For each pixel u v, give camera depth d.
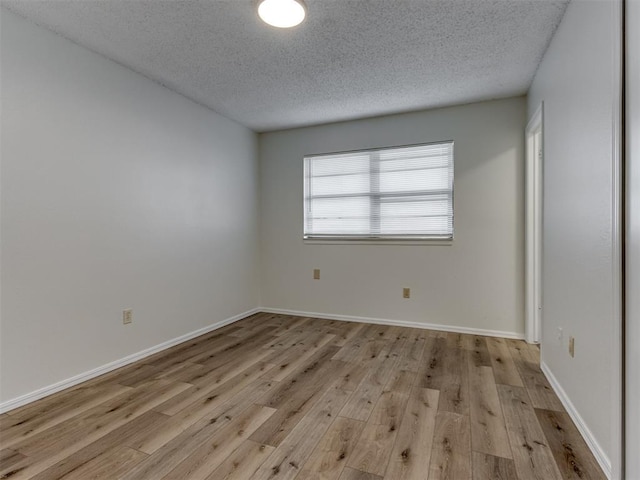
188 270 3.32
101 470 1.49
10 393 2.00
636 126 1.27
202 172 3.50
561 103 2.10
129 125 2.73
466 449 1.63
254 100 3.37
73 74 2.33
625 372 1.34
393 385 2.32
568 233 1.97
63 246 2.27
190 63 2.64
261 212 4.43
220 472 1.48
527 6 1.98
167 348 3.06
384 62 2.63
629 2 1.31
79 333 2.37
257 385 2.33
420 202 3.72
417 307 3.71
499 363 2.70
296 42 2.36
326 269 4.12
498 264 3.39
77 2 1.92
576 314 1.84
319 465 1.53
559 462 1.54
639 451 1.25
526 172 3.18
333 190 4.11
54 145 2.22
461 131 3.50
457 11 2.03
